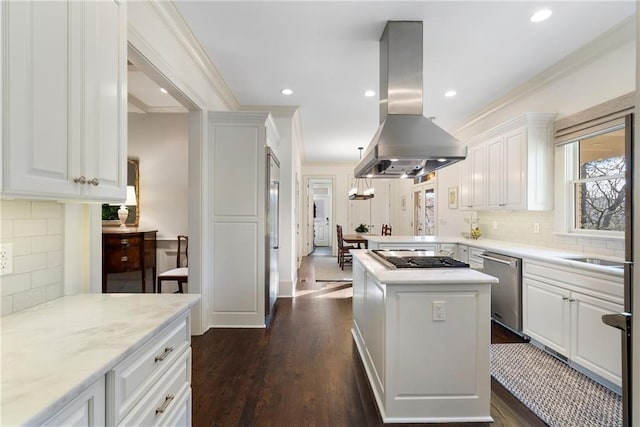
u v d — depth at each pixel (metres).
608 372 2.15
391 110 2.51
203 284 3.27
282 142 4.58
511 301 3.13
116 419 0.92
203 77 3.17
